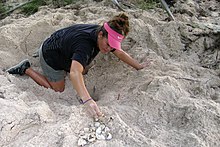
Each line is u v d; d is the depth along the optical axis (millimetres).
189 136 2984
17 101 3299
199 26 4473
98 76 3988
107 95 3588
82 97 3207
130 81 3717
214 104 3305
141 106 3346
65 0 5277
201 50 4223
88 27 3607
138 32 4301
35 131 3051
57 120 3176
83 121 3107
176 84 3535
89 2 5254
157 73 3734
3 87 3508
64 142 2904
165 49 4199
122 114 3252
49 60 3746
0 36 4270
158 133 3066
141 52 4066
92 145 2908
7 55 4105
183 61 4059
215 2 5184
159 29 4422
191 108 3201
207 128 3062
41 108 3168
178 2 5059
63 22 4508
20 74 3889
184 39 4316
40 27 4441
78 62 3309
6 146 2936
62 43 3611
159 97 3375
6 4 5422
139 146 2908
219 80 3762
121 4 5062
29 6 5211
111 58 4051
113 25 3318
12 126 3002
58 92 3768
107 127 3061
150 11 4898
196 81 3662
